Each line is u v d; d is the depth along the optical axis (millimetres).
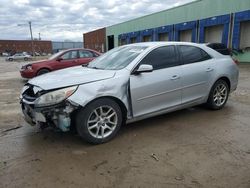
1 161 3588
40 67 10875
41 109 3824
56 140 4305
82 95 3861
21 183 3055
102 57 5418
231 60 6039
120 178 3135
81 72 4531
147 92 4504
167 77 4738
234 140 4184
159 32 30203
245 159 3543
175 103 4980
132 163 3492
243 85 9508
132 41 37250
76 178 3150
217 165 3393
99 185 3000
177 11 26875
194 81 5191
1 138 4441
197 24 24297
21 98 4320
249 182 3004
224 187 2918
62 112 3822
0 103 7207
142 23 33781
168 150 3863
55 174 3244
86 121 3947
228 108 6062
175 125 4926
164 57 4852
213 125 4895
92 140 4043
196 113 5648
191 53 5293
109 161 3561
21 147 4047
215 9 22156
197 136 4379
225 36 21375
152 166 3402
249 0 19062
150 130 4688
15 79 13359
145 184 3002
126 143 4145
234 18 20391
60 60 11148
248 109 5973
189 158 3600
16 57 47719
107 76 4188
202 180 3057
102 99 4059
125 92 4273
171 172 3246
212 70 5508
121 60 4750
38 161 3582
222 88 5852
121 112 4344
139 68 4320
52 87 3846
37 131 4742
